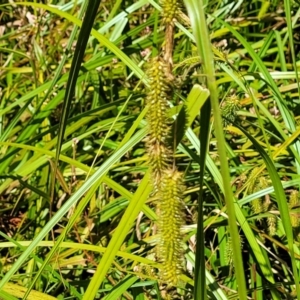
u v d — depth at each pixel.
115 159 0.21
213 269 0.35
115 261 0.33
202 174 0.17
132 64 0.34
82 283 0.33
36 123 0.43
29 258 0.36
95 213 0.38
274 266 0.36
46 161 0.40
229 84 0.45
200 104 0.17
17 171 0.40
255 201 0.33
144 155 0.42
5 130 0.41
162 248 0.18
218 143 0.14
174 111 0.21
